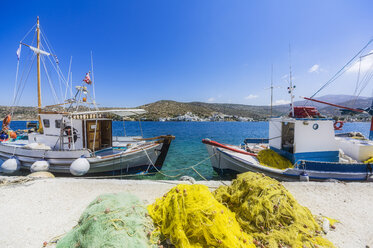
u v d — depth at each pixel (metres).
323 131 8.84
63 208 5.41
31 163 10.86
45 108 11.52
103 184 7.14
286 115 10.02
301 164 8.02
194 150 21.34
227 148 9.95
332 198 6.04
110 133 12.36
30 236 4.11
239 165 9.46
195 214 3.50
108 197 4.05
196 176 11.48
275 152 9.34
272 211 3.95
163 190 6.71
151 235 3.50
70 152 10.06
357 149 9.41
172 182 7.49
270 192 4.22
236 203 4.62
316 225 4.16
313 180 7.94
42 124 11.69
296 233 3.69
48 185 6.89
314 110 9.45
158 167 12.05
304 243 3.57
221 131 52.97
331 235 4.11
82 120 10.91
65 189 6.64
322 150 8.86
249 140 13.81
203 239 3.38
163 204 4.18
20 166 10.93
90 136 11.20
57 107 11.94
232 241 3.21
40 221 4.71
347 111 11.16
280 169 8.41
